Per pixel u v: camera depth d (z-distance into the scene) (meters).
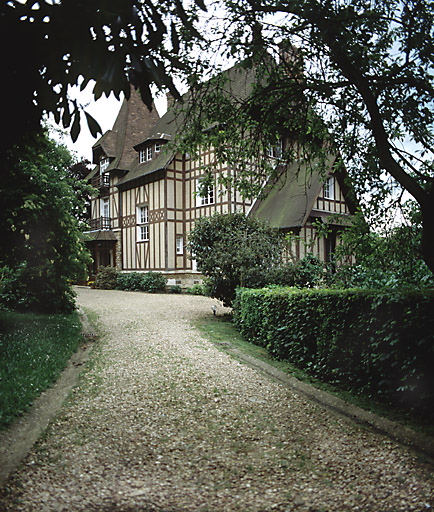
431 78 4.22
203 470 2.89
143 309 12.43
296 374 5.42
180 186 19.45
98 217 24.19
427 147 4.90
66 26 2.08
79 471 2.84
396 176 3.96
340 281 6.02
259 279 9.35
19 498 2.46
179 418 3.91
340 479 2.76
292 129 5.52
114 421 3.79
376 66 4.44
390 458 3.04
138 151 21.52
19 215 7.24
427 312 3.66
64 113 2.43
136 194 20.98
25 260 8.45
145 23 2.31
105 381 5.05
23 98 2.46
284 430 3.64
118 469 2.89
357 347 4.60
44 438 3.36
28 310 9.74
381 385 4.31
